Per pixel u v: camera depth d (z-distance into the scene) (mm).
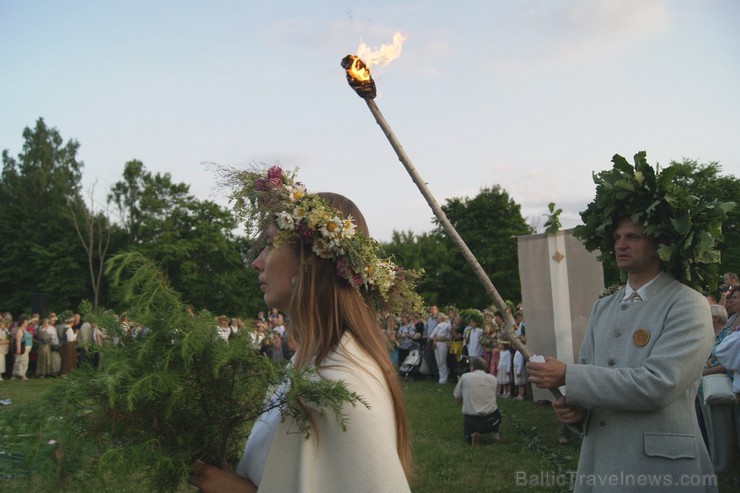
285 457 1293
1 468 1267
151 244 42125
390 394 1449
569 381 2395
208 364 1374
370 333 1508
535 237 7277
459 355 14359
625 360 2553
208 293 40062
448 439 7848
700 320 2438
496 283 40969
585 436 2598
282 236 1592
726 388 5480
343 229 1572
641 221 2643
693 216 2582
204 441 1409
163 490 1364
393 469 1255
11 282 42062
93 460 1299
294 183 1707
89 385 1287
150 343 1349
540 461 6484
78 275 41969
